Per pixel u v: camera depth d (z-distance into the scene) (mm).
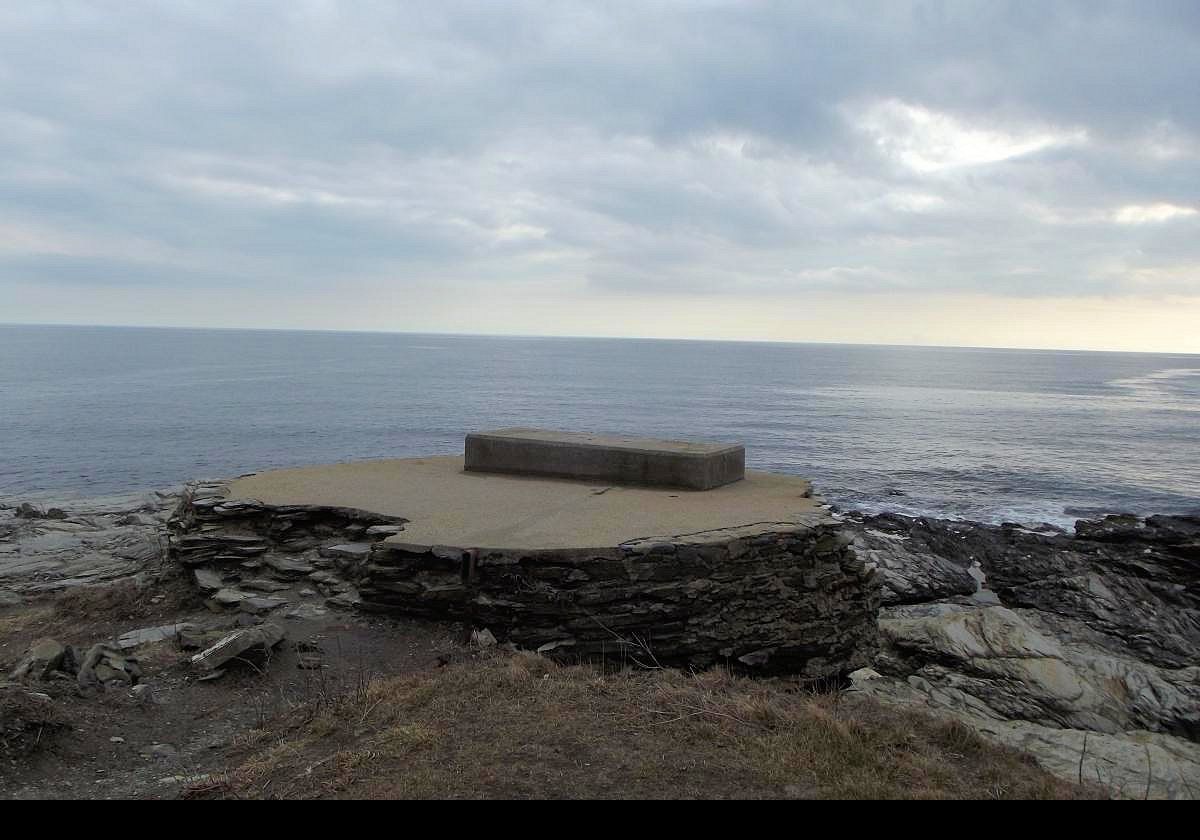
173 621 9289
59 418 57312
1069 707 11383
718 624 9062
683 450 12680
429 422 57750
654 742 5586
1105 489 36875
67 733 5996
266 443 46500
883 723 6141
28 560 16250
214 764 5676
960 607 17844
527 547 8719
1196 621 17359
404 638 8438
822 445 49812
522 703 6270
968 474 40062
